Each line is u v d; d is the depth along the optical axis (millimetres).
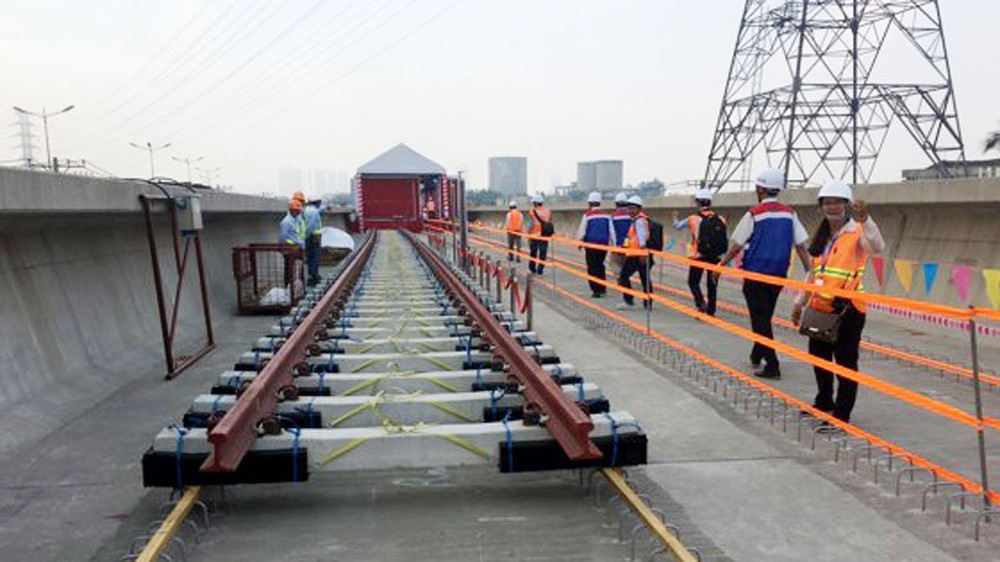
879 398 6531
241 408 4242
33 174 5543
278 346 6957
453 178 33000
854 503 4184
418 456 4270
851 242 5414
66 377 6500
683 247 19328
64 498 4309
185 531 3850
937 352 8555
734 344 9117
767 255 7180
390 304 10797
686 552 3289
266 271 14352
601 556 3584
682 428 5609
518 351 5910
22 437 5242
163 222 10289
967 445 5191
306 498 4312
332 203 59031
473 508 4172
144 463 3959
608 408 5027
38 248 6879
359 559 3564
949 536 3760
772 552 3596
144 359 7969
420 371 6684
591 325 10594
